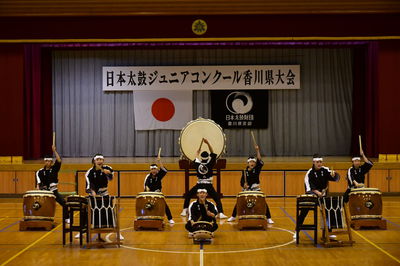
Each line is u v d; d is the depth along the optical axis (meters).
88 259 6.81
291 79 16.14
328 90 16.52
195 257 6.88
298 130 16.56
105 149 16.61
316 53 16.44
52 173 9.16
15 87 13.37
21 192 12.42
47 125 16.30
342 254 6.97
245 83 16.09
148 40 12.73
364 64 16.05
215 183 12.30
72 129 16.61
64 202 9.23
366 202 8.57
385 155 13.19
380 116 13.20
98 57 16.47
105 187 8.37
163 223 8.84
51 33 12.76
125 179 12.35
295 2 12.48
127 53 16.41
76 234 8.43
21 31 12.74
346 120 16.58
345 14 12.56
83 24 12.73
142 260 6.75
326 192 8.29
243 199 8.66
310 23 12.64
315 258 6.78
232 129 16.47
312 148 16.58
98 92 16.56
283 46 15.29
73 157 16.38
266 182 12.35
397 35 12.58
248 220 8.65
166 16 12.68
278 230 8.65
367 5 12.43
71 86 16.55
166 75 16.16
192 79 16.11
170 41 12.75
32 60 15.31
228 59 16.31
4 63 13.33
